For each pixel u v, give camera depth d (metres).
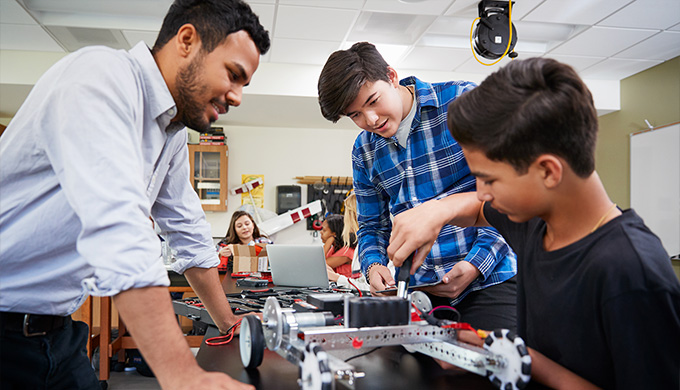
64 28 3.36
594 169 0.58
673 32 3.50
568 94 0.53
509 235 0.81
